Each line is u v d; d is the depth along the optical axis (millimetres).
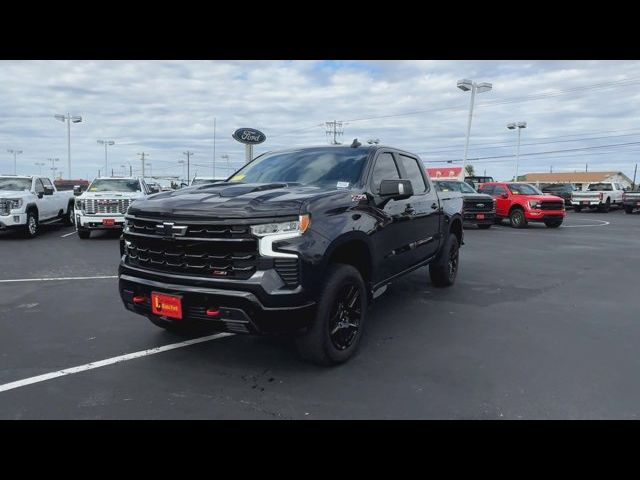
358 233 4070
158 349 4441
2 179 14672
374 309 5941
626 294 6852
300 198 3693
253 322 3439
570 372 3934
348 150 5027
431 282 7266
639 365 4098
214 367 4012
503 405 3348
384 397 3465
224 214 3506
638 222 22703
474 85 29750
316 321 3719
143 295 3914
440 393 3533
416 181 5926
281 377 3811
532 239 14492
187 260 3672
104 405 3344
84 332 4945
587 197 31578
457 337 4840
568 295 6762
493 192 20203
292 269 3482
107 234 15094
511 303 6273
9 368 3988
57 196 16391
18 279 7797
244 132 23750
